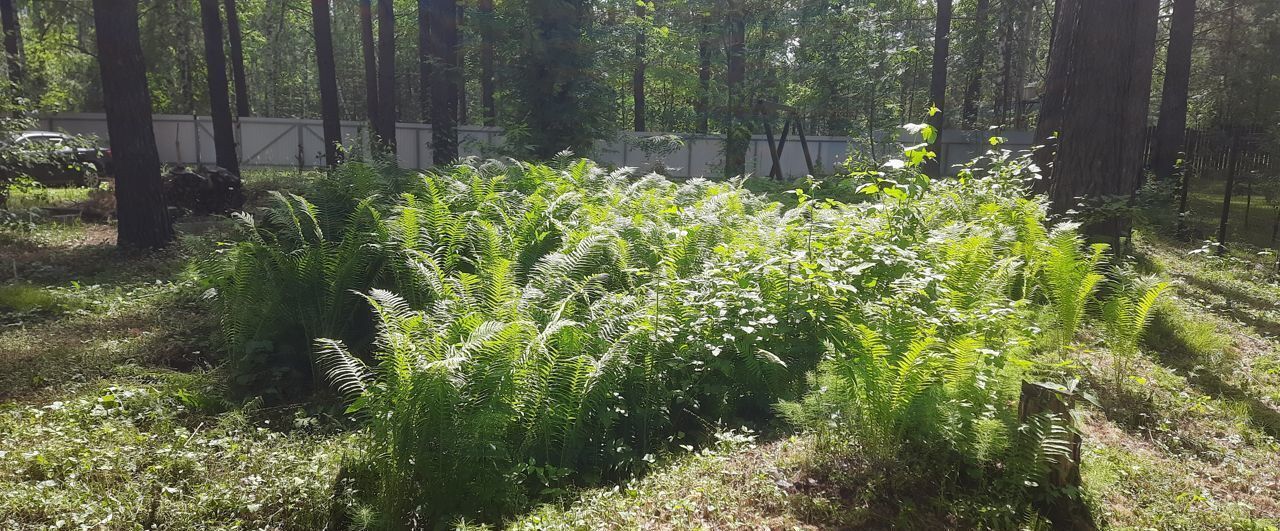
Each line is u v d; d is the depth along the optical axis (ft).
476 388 15.20
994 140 31.86
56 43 92.89
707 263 22.07
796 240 22.70
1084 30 29.86
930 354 13.69
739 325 18.20
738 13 67.05
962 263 21.01
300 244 28.91
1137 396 18.57
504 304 18.74
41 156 42.04
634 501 13.48
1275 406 19.12
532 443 16.43
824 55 68.90
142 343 26.00
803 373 18.19
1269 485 14.88
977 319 16.65
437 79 68.64
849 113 69.62
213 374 24.36
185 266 35.78
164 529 13.57
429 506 14.79
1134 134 49.01
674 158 90.43
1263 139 57.52
